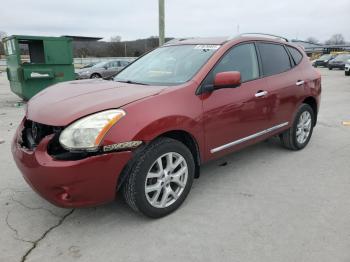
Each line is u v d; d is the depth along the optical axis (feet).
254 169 14.15
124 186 9.49
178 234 9.43
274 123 14.20
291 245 8.90
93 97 9.76
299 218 10.22
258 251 8.67
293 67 15.51
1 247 8.84
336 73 82.48
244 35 13.56
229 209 10.77
